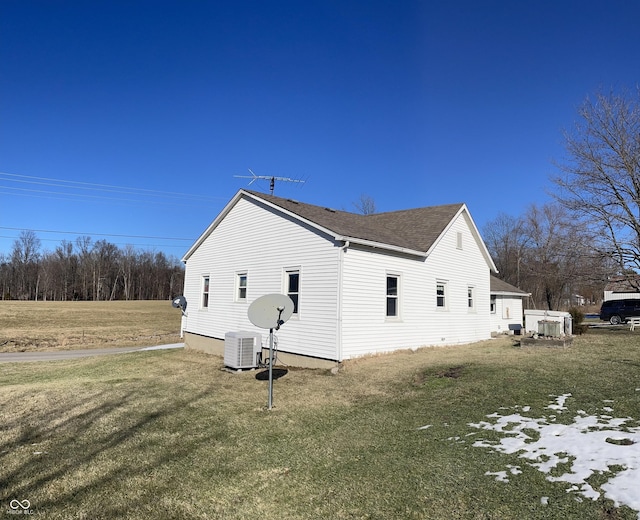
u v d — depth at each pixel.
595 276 22.55
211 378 11.73
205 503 4.50
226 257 17.28
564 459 4.79
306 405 8.41
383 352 13.32
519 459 4.93
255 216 15.71
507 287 25.47
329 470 5.18
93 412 8.16
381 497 4.38
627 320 30.97
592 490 3.99
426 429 6.44
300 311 13.25
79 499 4.61
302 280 13.32
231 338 13.12
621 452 4.76
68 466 5.53
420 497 4.29
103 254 89.56
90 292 87.75
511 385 8.35
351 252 12.51
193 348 19.09
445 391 8.48
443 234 16.52
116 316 46.00
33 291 85.56
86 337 29.77
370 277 13.09
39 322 37.91
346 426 6.92
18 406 8.77
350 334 12.25
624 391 7.34
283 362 13.66
